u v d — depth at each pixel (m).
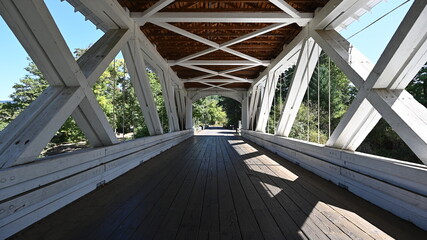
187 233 1.61
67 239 1.51
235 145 8.08
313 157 3.59
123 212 1.97
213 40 5.49
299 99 4.82
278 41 5.46
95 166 2.65
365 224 1.78
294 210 2.06
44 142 1.88
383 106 2.11
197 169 3.88
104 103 9.16
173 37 5.27
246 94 12.66
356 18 3.13
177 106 10.79
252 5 3.79
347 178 2.68
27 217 1.67
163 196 2.42
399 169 1.90
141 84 4.59
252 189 2.71
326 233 1.63
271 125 13.45
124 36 3.49
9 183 1.48
